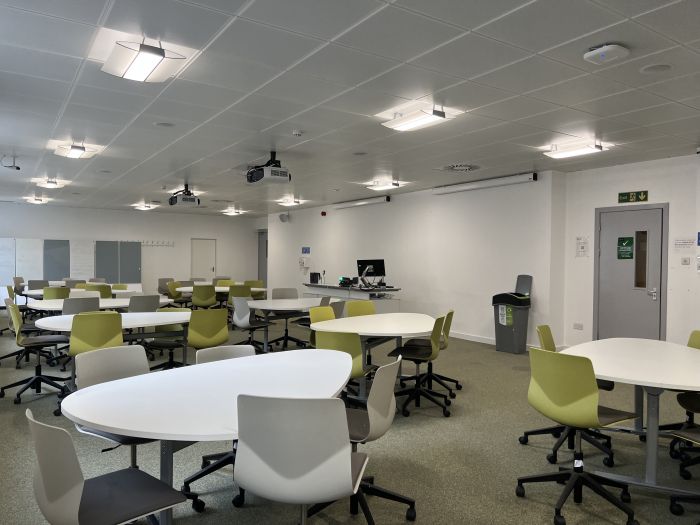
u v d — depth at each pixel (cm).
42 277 1290
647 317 649
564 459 346
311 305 683
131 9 269
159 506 179
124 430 177
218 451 355
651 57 327
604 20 279
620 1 257
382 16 277
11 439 370
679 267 618
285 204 1209
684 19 275
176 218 1507
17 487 294
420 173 767
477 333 830
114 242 1390
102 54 330
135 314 569
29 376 568
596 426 266
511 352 729
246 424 181
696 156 604
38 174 820
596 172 707
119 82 384
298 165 713
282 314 727
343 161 681
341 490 182
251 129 520
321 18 280
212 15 276
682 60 331
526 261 755
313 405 177
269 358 316
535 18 277
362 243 1091
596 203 707
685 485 308
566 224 741
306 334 895
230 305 960
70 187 969
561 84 379
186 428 180
